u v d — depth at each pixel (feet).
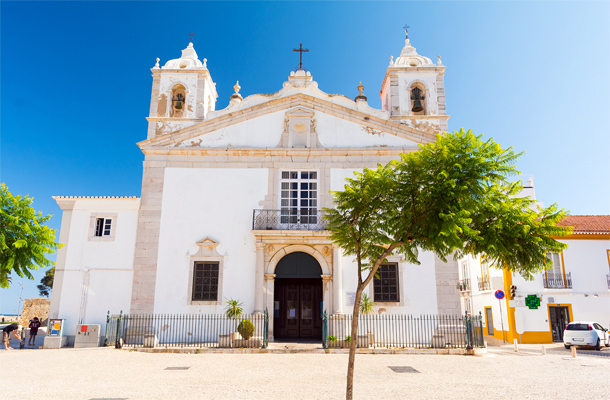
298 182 57.72
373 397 26.40
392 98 63.21
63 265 55.57
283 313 59.06
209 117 60.08
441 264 54.54
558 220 28.53
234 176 57.72
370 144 59.06
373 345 50.11
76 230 56.70
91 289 54.85
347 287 53.98
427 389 28.96
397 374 34.60
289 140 58.80
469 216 26.55
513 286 71.51
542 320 70.74
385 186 26.68
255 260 54.80
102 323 53.98
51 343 51.34
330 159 58.13
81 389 28.07
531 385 30.78
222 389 28.35
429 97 63.16
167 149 58.34
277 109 60.18
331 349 46.62
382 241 26.63
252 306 53.52
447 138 28.14
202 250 55.36
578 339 59.62
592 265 72.59
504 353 52.80
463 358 44.78
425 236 26.02
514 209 28.91
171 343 51.31
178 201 56.95
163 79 63.62
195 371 35.14
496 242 27.22
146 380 31.30
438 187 25.27
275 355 44.73
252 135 59.31
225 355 44.65
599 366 40.93
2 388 28.07
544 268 29.43
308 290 59.72
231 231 55.93
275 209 56.39
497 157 27.27
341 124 59.72
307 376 33.22
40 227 50.31
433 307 53.36
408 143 59.00
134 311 53.52
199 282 54.70
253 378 32.24
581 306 71.15
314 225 55.72
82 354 44.96
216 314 53.31
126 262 55.62
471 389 29.14
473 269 91.30
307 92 61.00
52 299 54.44
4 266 46.91
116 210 57.26
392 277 54.60
